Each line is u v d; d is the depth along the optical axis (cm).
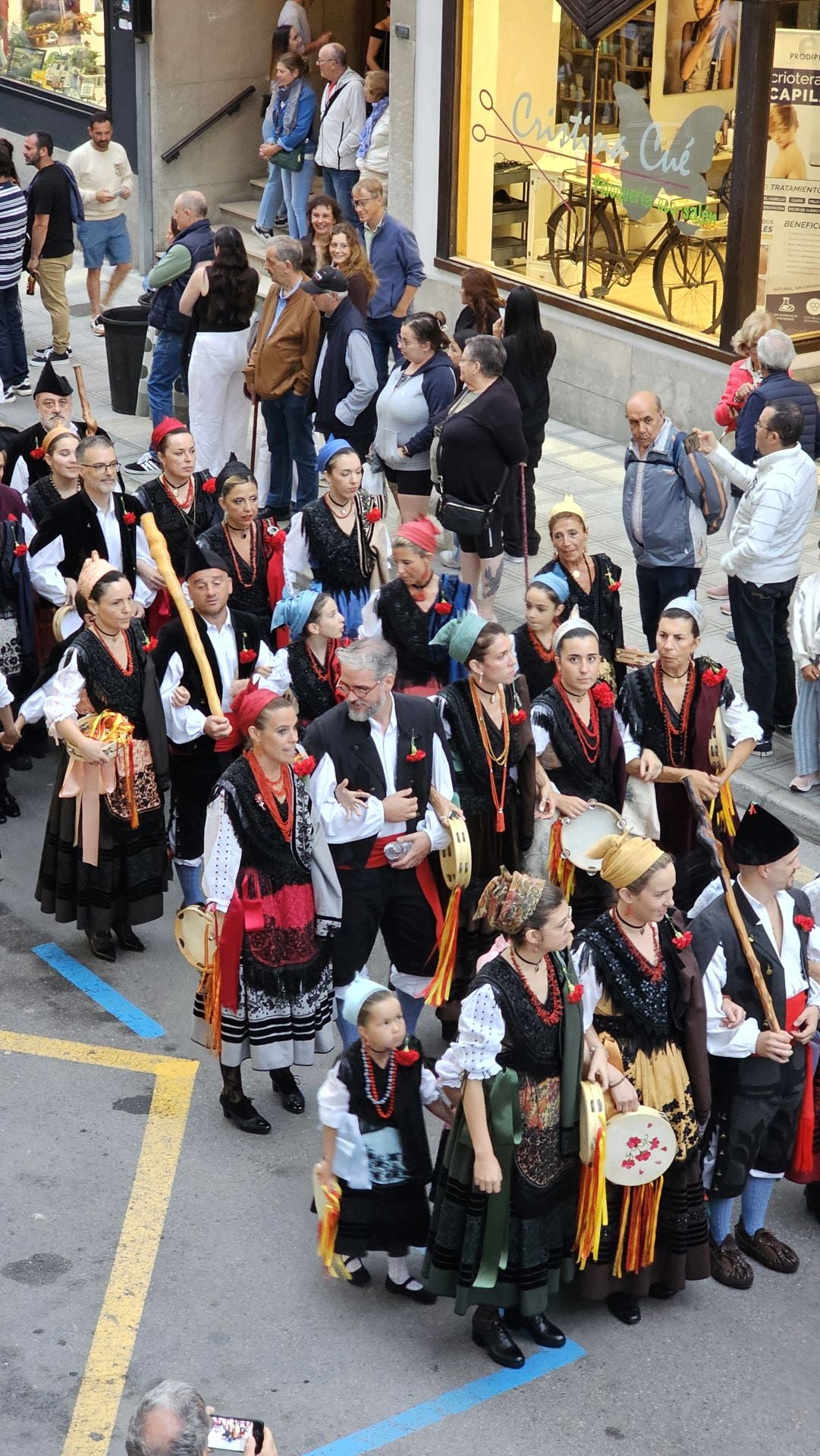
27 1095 623
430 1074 505
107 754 658
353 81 1419
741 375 944
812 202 1127
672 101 1143
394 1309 525
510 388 873
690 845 649
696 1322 522
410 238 1146
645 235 1196
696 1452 470
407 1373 498
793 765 828
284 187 1505
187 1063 647
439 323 951
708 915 520
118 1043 658
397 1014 487
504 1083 472
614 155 1199
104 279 1678
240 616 698
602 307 1241
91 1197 569
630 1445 472
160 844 699
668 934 500
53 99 1744
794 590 810
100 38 1641
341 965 604
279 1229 557
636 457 795
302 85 1455
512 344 974
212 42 1588
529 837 623
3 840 811
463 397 882
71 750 668
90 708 668
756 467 787
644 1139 489
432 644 677
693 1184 510
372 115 1403
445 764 604
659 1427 479
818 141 1114
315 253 1063
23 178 1823
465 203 1334
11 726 754
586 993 495
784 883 517
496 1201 479
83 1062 645
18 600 799
